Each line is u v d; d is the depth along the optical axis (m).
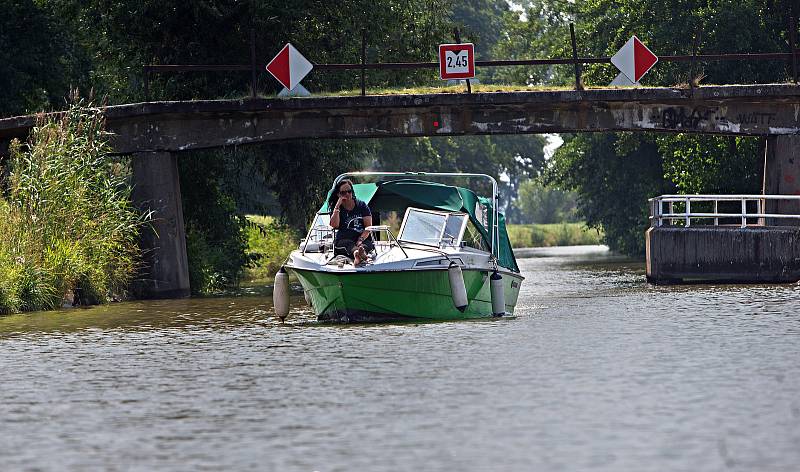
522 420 20.53
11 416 22.30
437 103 54.25
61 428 21.09
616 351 29.02
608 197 123.88
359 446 18.92
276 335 35.56
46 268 48.47
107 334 37.00
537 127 55.16
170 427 20.92
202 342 34.09
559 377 24.97
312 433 20.02
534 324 37.09
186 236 63.84
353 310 38.66
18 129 55.25
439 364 27.45
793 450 17.94
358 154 81.31
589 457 17.83
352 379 25.53
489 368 26.55
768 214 56.66
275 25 67.44
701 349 28.89
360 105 54.25
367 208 39.16
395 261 38.00
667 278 58.59
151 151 55.31
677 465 17.25
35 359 30.59
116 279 53.62
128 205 55.06
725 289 52.31
